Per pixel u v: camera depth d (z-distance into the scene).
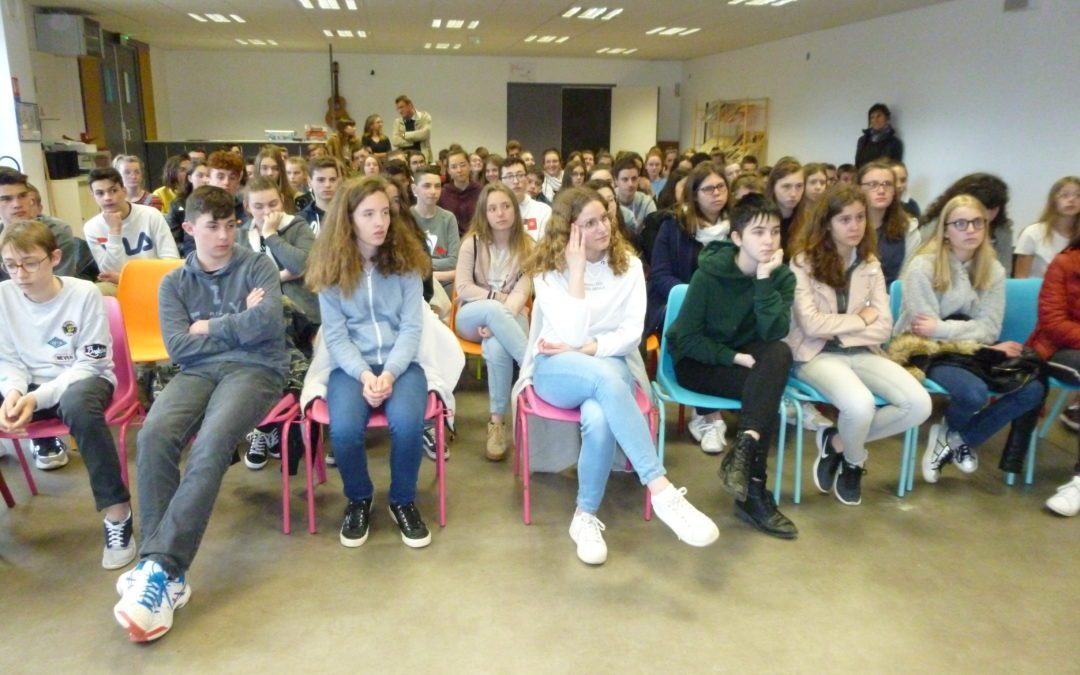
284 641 1.87
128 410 2.35
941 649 1.87
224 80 12.92
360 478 2.30
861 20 8.28
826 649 1.87
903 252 3.42
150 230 3.51
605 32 9.68
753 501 2.43
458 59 13.38
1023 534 2.43
